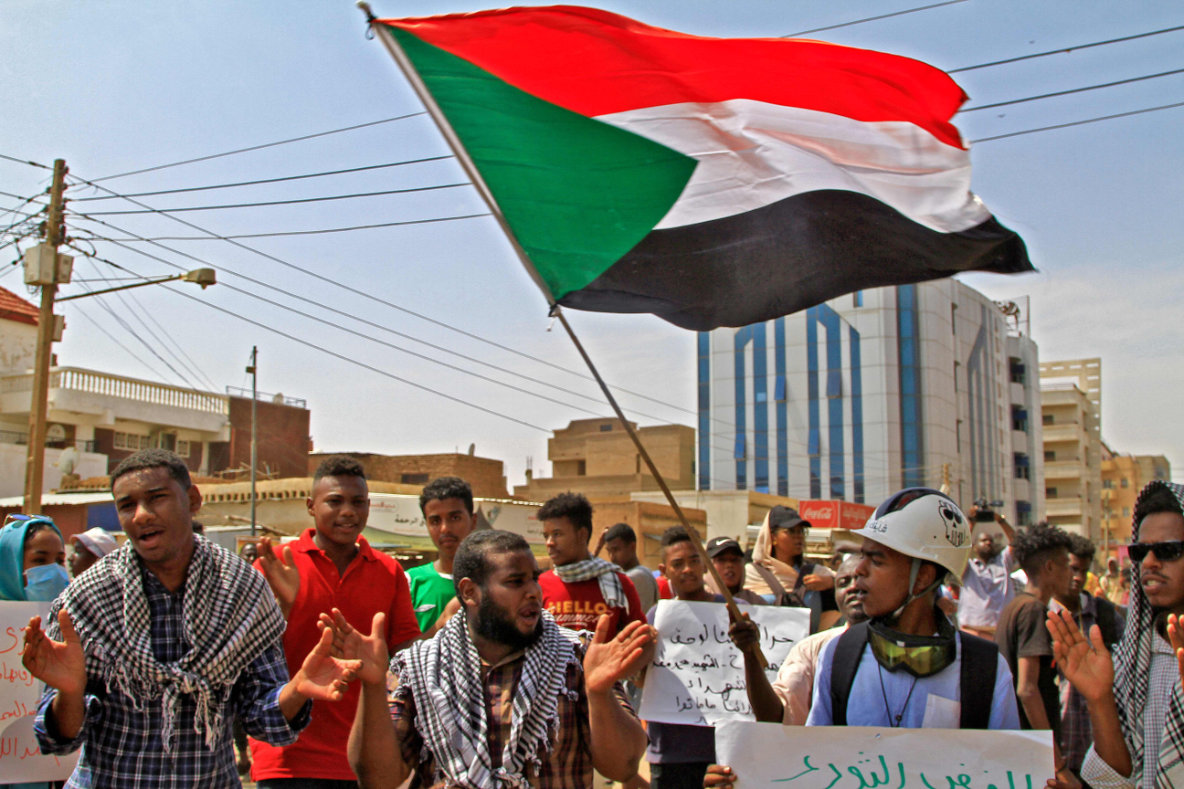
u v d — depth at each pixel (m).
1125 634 3.55
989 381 66.94
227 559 3.80
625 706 3.53
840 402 60.50
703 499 40.75
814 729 3.33
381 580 5.27
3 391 32.31
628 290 4.11
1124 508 89.56
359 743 3.22
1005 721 3.32
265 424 40.41
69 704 3.38
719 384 64.38
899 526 3.46
